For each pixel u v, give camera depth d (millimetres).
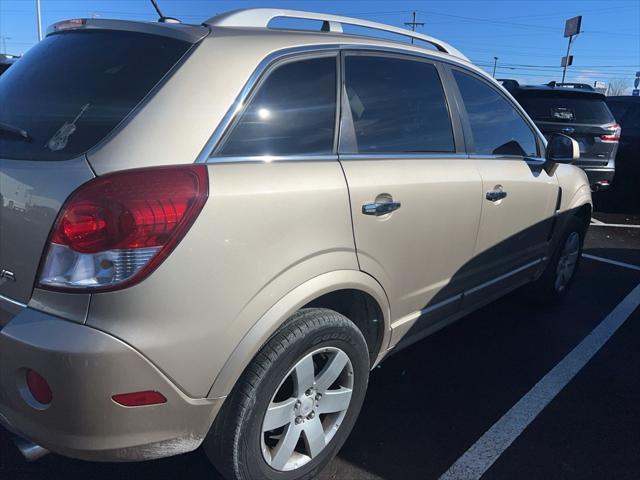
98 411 1698
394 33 2955
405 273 2604
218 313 1817
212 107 1917
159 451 1863
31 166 1833
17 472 2420
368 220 2311
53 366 1655
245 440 1991
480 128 3240
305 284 2070
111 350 1651
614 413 3072
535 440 2799
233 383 1912
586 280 5367
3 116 2135
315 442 2287
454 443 2750
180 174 1771
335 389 2375
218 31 2133
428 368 3496
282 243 1974
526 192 3502
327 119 2309
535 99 8547
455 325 4184
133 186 1697
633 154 9461
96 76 2045
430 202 2645
